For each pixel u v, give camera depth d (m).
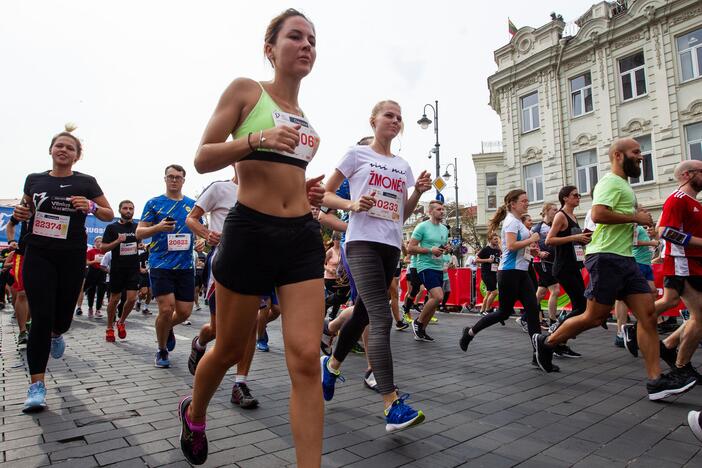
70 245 3.76
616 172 4.04
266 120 2.01
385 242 3.40
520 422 3.20
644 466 2.46
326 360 3.68
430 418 3.29
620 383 4.30
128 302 7.11
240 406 3.55
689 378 3.57
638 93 19.72
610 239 3.96
